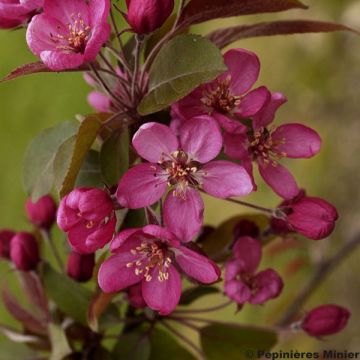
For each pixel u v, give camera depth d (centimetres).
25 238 47
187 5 41
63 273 47
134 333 47
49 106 102
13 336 49
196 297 46
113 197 40
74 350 47
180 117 41
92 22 40
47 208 49
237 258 44
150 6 40
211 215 85
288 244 57
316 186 83
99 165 42
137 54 41
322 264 57
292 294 61
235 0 41
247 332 48
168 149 40
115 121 41
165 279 40
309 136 42
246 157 40
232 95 41
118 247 39
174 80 40
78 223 39
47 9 40
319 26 43
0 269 89
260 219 46
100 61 43
